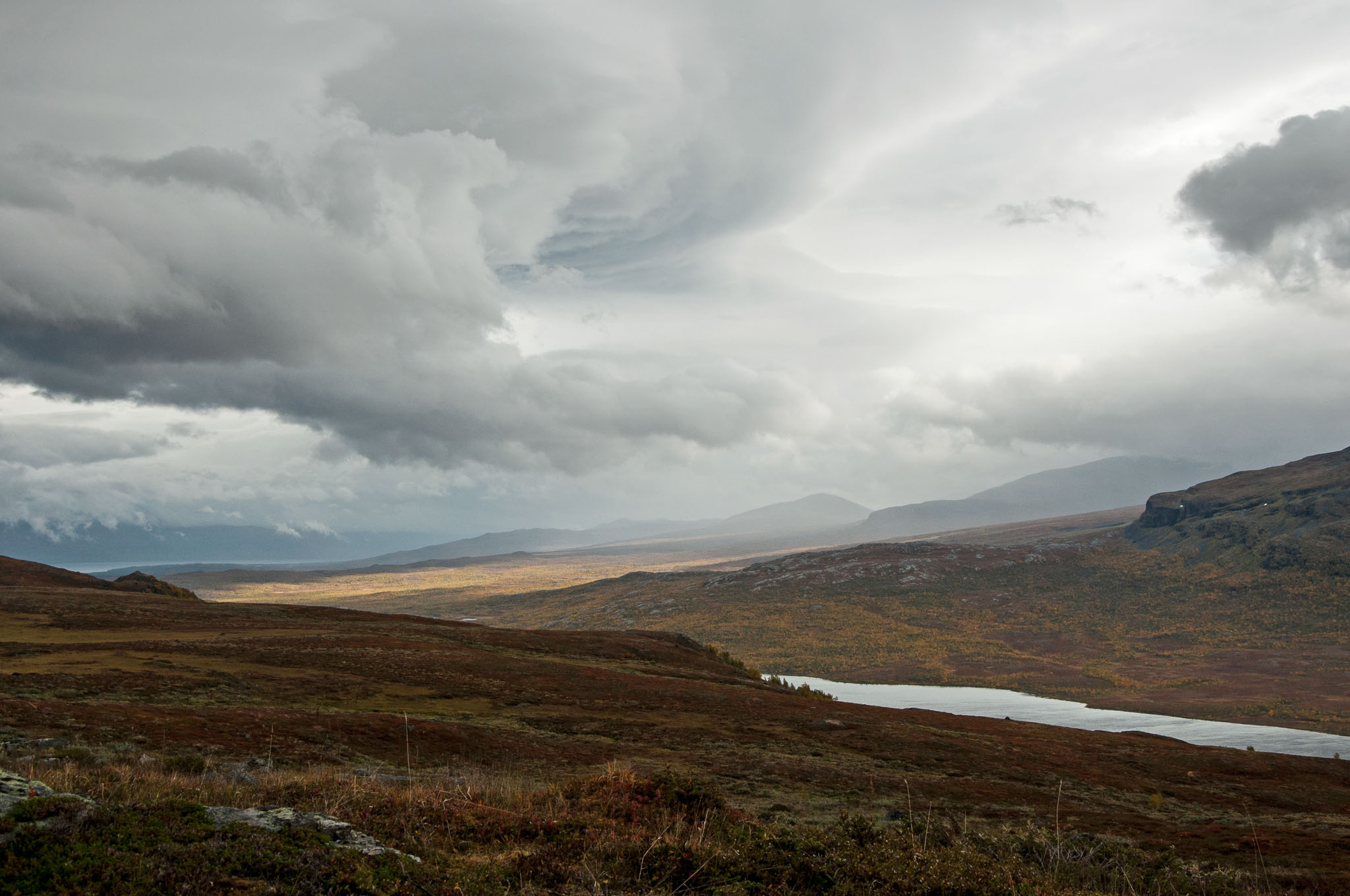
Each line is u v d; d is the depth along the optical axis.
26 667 45.12
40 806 8.69
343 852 9.10
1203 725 142.75
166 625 76.12
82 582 111.44
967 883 11.50
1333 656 196.75
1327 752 116.06
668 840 11.98
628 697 63.53
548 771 33.72
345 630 87.25
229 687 46.25
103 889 7.41
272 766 24.98
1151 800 42.28
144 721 30.38
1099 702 171.50
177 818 9.44
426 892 8.71
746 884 10.66
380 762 31.61
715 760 40.81
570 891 9.83
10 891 7.13
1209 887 15.98
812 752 48.16
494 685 61.34
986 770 48.12
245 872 8.34
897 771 44.78
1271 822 35.78
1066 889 12.95
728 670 106.81
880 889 11.12
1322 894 18.45
